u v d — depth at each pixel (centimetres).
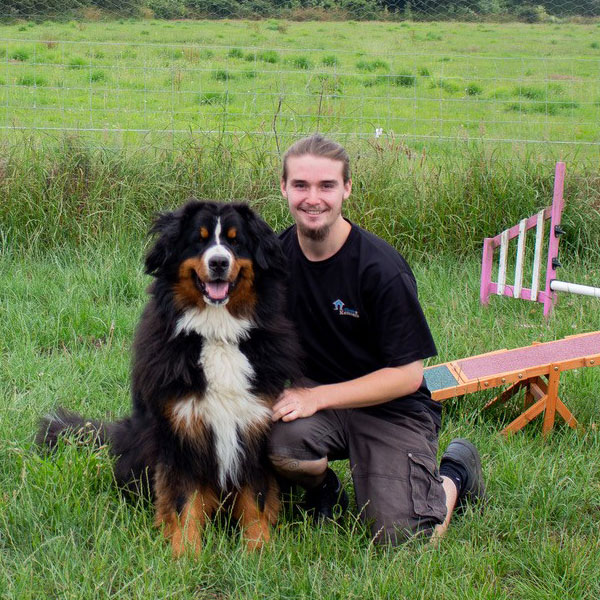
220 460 342
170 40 1244
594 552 327
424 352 348
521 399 498
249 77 1205
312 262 355
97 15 1184
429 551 321
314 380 377
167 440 336
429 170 784
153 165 758
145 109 993
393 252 352
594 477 400
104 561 305
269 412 344
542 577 315
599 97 1305
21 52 1324
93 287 642
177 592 292
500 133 1054
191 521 333
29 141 769
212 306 338
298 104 1031
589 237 771
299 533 337
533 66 1440
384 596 296
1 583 295
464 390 450
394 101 1243
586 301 676
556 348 484
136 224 730
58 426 396
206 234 338
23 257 709
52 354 535
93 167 748
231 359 338
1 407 442
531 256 767
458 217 757
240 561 313
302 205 338
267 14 1344
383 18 1384
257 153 773
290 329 359
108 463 371
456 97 1304
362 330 357
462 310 641
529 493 374
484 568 312
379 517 342
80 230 717
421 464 348
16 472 379
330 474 370
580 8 1408
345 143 795
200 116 1004
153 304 355
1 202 727
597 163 823
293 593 303
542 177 791
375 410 363
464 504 376
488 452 426
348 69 1315
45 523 336
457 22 1409
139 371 343
